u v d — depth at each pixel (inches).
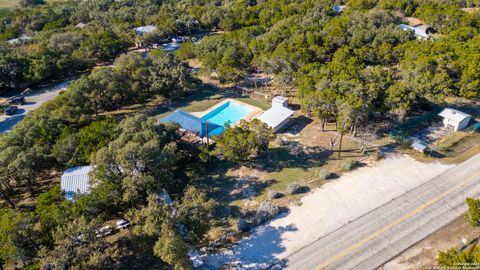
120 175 1542.8
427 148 1893.5
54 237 1187.3
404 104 2050.9
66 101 2359.7
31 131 1888.5
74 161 1771.7
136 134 1772.9
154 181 1481.3
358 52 2992.1
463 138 2037.4
